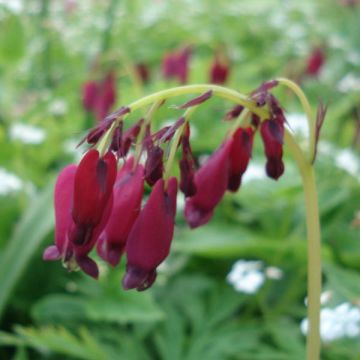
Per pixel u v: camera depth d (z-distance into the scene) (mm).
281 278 446
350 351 359
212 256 438
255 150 508
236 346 386
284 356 373
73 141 567
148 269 243
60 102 667
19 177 501
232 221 484
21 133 524
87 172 234
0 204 468
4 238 455
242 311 447
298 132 519
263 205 438
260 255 426
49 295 440
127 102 566
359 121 549
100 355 360
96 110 565
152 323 399
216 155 265
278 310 420
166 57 613
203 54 960
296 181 416
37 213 403
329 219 444
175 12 1146
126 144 249
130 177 246
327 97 745
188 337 404
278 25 1074
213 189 264
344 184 474
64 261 241
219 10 1146
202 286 422
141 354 388
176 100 579
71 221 241
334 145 561
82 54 943
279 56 965
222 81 593
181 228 452
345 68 905
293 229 468
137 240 242
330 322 347
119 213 243
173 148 245
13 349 425
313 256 276
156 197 242
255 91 261
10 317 439
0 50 614
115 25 1026
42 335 360
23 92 763
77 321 408
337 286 369
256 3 1322
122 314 382
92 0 1167
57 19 1046
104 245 247
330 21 1154
